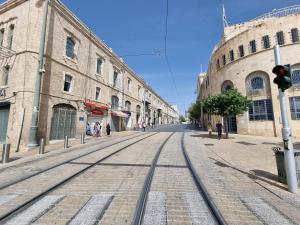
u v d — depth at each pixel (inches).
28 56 591.5
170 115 3779.5
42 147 441.1
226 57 1101.7
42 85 606.2
